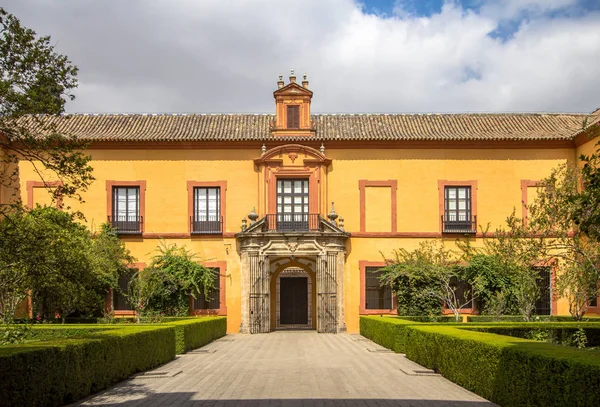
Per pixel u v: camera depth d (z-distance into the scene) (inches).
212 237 1227.9
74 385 480.4
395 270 1191.6
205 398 497.4
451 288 1187.3
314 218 1216.8
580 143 1206.3
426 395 506.9
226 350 883.4
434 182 1237.7
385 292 1221.7
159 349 709.3
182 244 1226.0
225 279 1219.9
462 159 1243.2
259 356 802.8
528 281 933.2
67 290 882.1
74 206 1220.5
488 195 1235.2
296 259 1305.4
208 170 1238.9
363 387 549.0
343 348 900.6
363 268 1222.3
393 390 532.4
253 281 1176.2
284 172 1224.2
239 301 1216.8
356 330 1213.1
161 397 503.5
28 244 566.6
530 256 868.6
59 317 1122.7
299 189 1234.6
